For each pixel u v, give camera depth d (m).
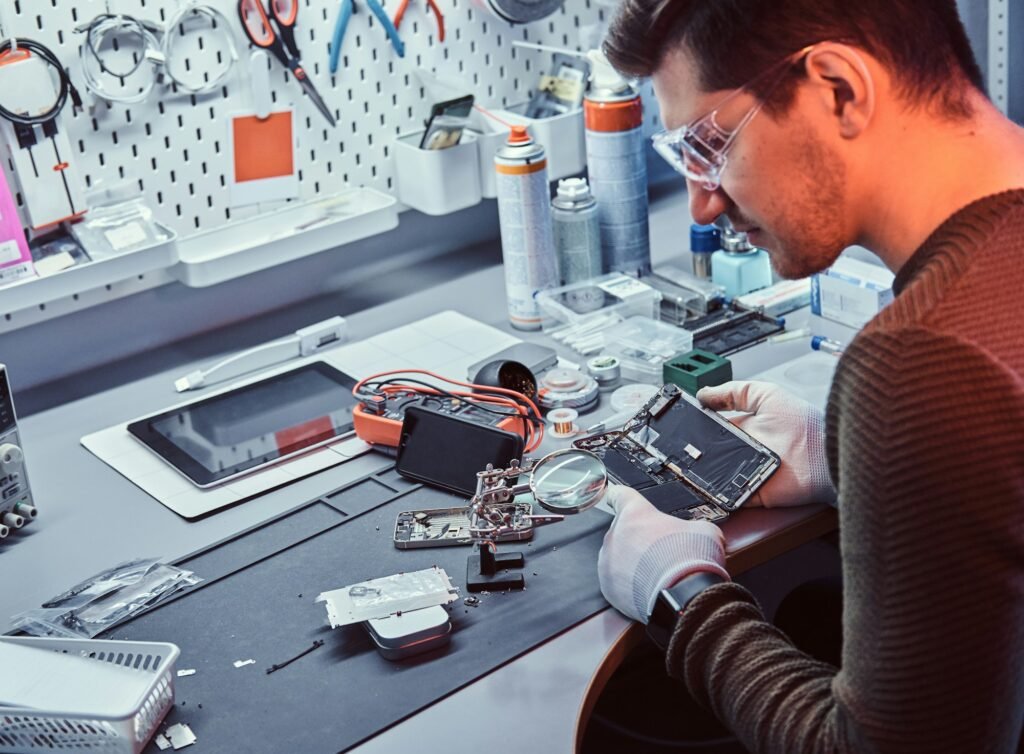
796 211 0.85
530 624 1.11
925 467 0.72
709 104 0.85
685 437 1.31
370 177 1.87
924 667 0.75
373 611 1.10
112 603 1.19
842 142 0.81
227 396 1.60
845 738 0.82
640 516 1.14
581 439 1.36
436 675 1.05
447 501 1.32
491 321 1.77
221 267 1.66
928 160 0.80
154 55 1.60
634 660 1.89
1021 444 0.72
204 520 1.34
